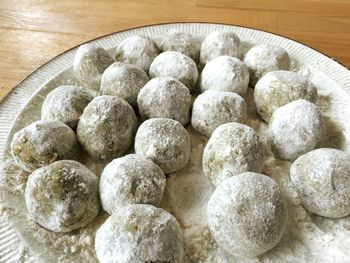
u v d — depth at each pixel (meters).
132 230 0.11
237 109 0.15
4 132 0.16
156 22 0.23
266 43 0.20
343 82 0.18
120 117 0.15
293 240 0.13
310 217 0.13
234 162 0.13
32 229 0.13
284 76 0.16
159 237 0.11
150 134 0.14
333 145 0.16
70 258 0.12
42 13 0.23
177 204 0.14
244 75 0.17
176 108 0.16
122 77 0.16
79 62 0.17
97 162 0.15
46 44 0.21
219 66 0.17
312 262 0.12
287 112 0.15
